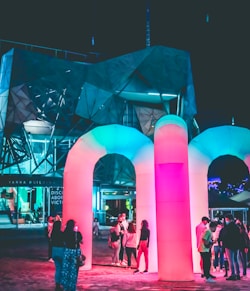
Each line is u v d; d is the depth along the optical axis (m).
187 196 11.16
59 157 42.12
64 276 8.25
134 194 42.09
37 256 17.30
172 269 10.71
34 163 40.91
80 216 13.38
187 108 45.94
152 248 12.78
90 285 10.05
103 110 43.91
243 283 10.16
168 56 45.62
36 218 39.00
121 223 14.91
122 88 44.00
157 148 11.45
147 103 47.25
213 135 13.09
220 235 11.15
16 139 39.56
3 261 15.50
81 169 13.62
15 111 38.25
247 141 12.94
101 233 31.70
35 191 43.16
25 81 39.59
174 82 44.97
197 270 12.65
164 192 11.09
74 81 42.66
